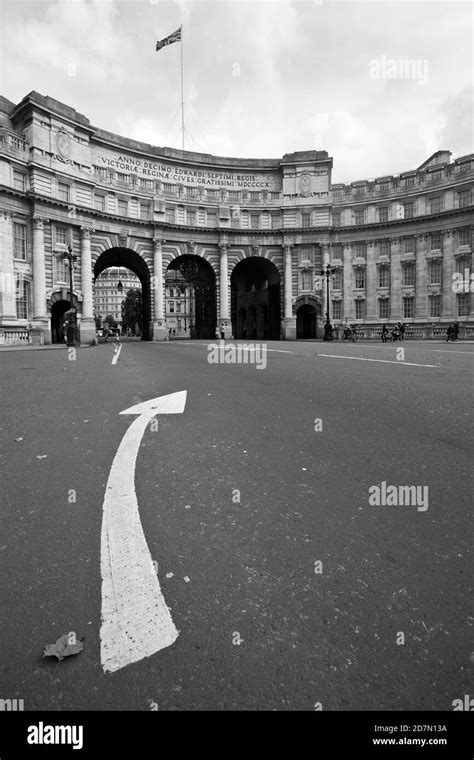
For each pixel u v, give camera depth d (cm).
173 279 7644
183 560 256
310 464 415
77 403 756
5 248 3916
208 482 373
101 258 5291
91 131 4628
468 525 293
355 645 194
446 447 456
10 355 2316
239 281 7256
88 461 435
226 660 186
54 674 180
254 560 255
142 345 3569
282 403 716
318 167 5625
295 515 310
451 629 202
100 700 170
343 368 1225
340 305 5747
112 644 193
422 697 170
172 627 203
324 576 240
